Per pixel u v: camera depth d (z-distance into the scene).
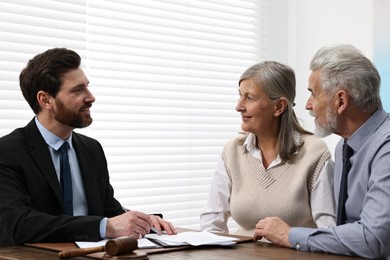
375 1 3.52
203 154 3.68
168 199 3.49
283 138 2.46
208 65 3.72
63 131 2.30
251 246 1.96
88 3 3.13
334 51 2.07
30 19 2.94
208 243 1.92
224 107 3.80
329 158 2.41
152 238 1.99
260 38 4.01
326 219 2.32
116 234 1.95
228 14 3.85
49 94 2.25
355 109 2.05
